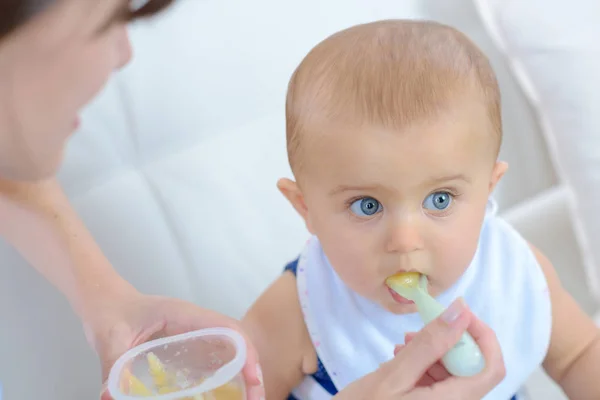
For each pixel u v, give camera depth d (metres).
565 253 1.32
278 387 0.92
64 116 0.55
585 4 1.20
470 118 0.69
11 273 1.03
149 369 0.68
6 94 0.51
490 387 0.62
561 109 1.23
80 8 0.49
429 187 0.69
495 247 0.88
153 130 1.17
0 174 0.61
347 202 0.72
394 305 0.78
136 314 0.83
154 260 1.15
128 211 1.15
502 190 1.34
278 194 1.23
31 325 1.04
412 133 0.67
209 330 0.70
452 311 0.61
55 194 0.94
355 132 0.68
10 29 0.46
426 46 0.71
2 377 1.00
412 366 0.61
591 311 1.31
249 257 1.20
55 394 1.06
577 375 0.92
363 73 0.69
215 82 1.19
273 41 1.22
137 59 1.14
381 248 0.72
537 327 0.87
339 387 0.89
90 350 1.10
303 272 0.90
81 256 0.91
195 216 1.18
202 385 0.63
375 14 1.29
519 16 1.22
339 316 0.87
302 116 0.72
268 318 0.91
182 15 1.15
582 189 1.25
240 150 1.22
